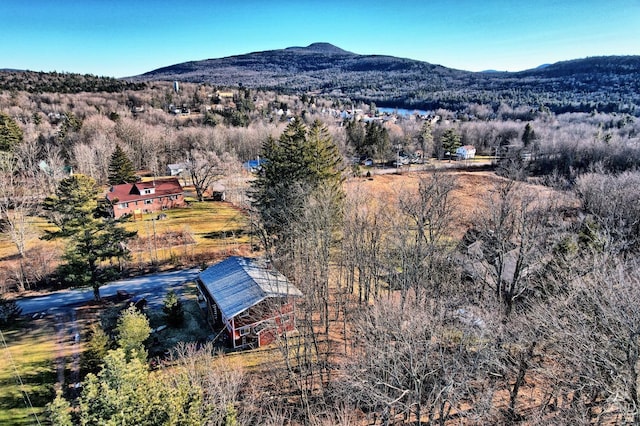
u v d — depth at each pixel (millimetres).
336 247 31562
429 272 25031
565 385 14945
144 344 25078
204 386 18281
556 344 14797
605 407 13172
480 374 16484
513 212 27281
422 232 25422
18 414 19453
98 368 21703
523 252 21625
